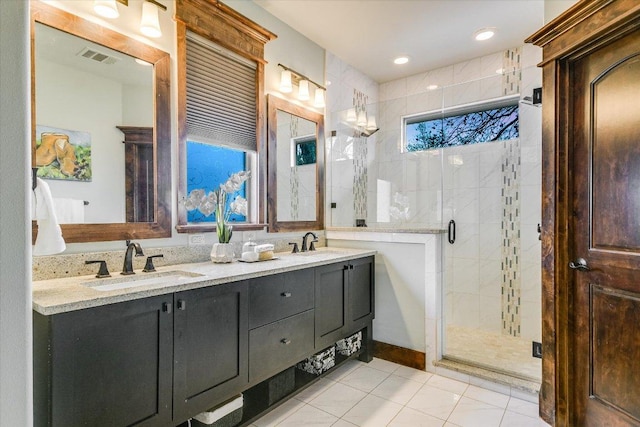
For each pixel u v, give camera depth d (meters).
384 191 3.85
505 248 3.30
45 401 1.15
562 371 1.95
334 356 2.57
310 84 3.23
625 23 1.56
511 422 2.00
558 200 1.95
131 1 1.96
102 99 1.84
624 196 1.65
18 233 0.91
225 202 2.34
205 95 2.35
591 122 1.81
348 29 3.05
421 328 2.72
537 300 3.13
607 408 1.74
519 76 3.20
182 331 1.52
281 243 2.91
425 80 3.92
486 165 3.38
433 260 2.66
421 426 1.95
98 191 1.82
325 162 3.39
